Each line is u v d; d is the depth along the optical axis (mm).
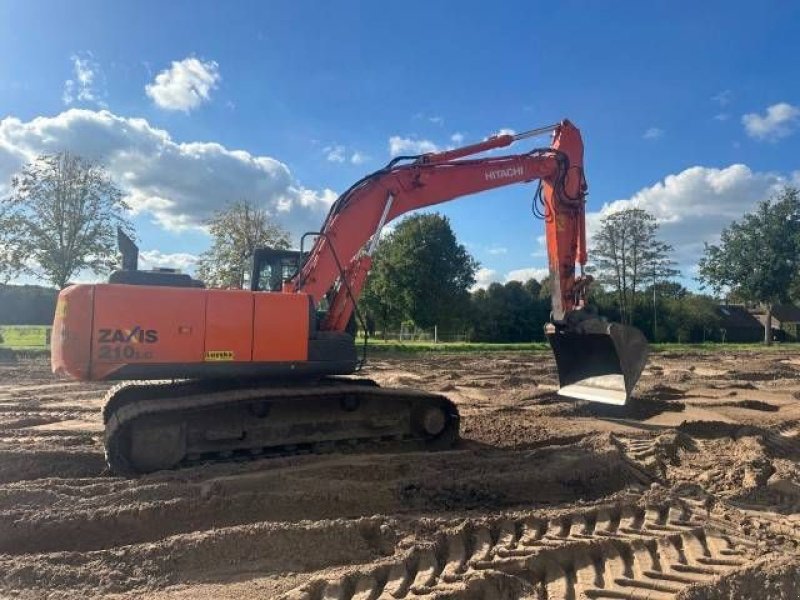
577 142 10125
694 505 6105
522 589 4363
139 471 6863
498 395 13844
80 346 6820
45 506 5633
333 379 8516
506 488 6562
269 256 8852
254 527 5090
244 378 7621
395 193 8891
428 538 5117
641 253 44250
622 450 8078
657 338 47125
